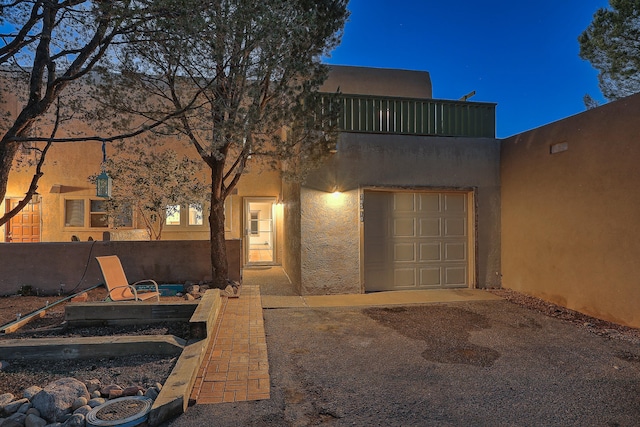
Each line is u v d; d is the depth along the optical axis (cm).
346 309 687
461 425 309
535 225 782
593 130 649
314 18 588
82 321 497
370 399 351
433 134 866
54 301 699
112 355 404
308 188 787
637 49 862
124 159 979
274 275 1042
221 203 777
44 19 454
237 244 858
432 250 870
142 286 792
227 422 303
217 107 570
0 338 458
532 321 620
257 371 395
